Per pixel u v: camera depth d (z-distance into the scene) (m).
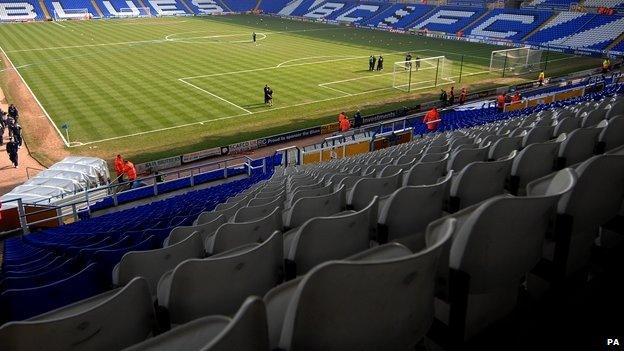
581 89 32.94
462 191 5.23
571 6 65.12
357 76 44.16
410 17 79.12
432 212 5.01
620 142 6.94
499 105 29.80
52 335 3.05
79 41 60.97
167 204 15.60
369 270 2.24
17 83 39.50
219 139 28.36
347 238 4.38
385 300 2.41
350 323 2.39
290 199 8.21
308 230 4.07
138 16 93.38
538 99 31.20
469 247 2.97
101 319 3.23
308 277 2.17
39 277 6.90
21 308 5.66
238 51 55.41
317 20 89.75
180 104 34.44
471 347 3.14
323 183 9.33
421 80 42.81
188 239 5.95
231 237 5.88
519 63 46.03
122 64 47.12
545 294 3.54
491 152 8.39
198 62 48.66
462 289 3.04
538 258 3.46
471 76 45.06
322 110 34.19
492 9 72.62
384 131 27.23
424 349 3.22
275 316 2.91
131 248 7.47
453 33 69.81
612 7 60.59
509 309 3.47
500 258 3.14
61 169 20.34
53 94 36.31
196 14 99.12
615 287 3.51
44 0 89.06
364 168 10.89
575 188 3.52
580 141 6.27
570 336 3.06
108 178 22.11
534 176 6.00
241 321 1.92
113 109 33.03
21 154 26.36
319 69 46.72
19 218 16.02
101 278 6.61
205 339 2.45
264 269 3.96
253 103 35.22
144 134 28.83
